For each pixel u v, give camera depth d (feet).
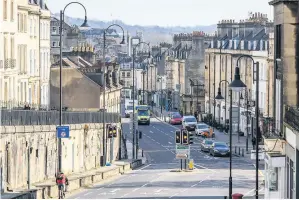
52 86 545.85
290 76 253.44
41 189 303.27
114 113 489.26
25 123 330.13
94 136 433.07
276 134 257.14
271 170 250.37
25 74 460.96
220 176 399.44
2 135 298.15
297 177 217.36
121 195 322.75
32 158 334.65
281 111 255.70
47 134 355.97
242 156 508.53
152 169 450.30
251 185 358.02
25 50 460.55
